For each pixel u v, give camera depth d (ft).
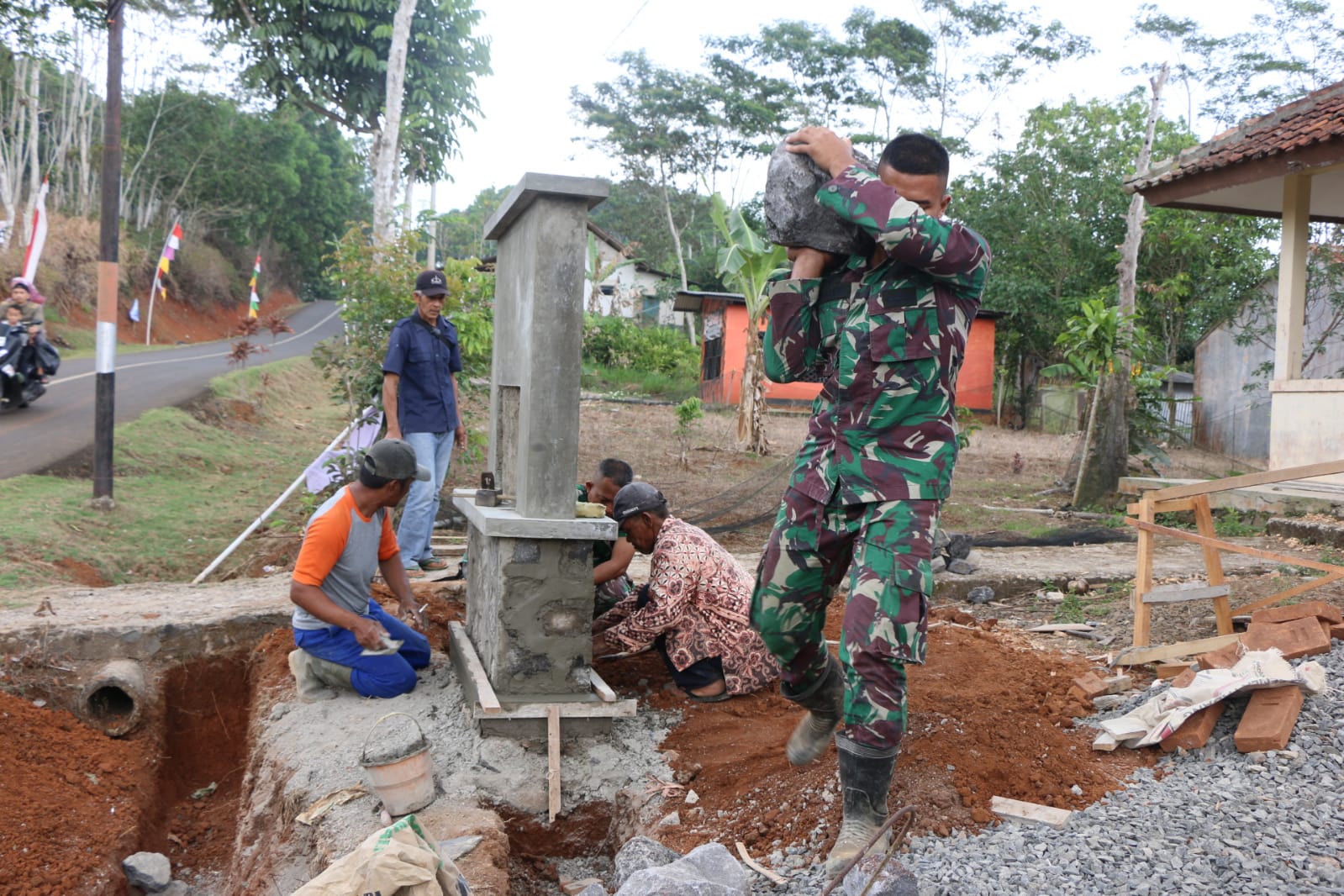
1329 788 10.19
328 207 192.34
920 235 8.20
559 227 13.65
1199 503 15.56
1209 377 62.80
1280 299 31.96
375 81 67.31
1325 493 29.48
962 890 8.71
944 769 10.80
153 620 18.44
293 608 19.30
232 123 154.10
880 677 8.48
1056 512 35.88
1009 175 81.15
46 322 88.74
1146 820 9.87
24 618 18.45
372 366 26.53
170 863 15.15
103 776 16.07
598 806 12.64
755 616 9.64
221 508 31.48
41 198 79.20
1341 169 29.86
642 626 14.78
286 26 61.46
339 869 8.40
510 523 13.47
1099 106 81.76
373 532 15.52
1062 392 74.33
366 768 11.61
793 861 9.95
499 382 16.66
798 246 9.42
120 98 30.78
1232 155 30.25
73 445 36.45
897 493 8.64
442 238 160.45
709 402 66.64
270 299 175.01
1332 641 13.83
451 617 18.95
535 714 13.52
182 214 150.41
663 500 15.39
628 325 92.22
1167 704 12.05
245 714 18.16
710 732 13.91
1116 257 72.90
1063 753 11.54
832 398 9.29
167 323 124.98
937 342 8.67
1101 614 19.61
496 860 10.59
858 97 116.57
